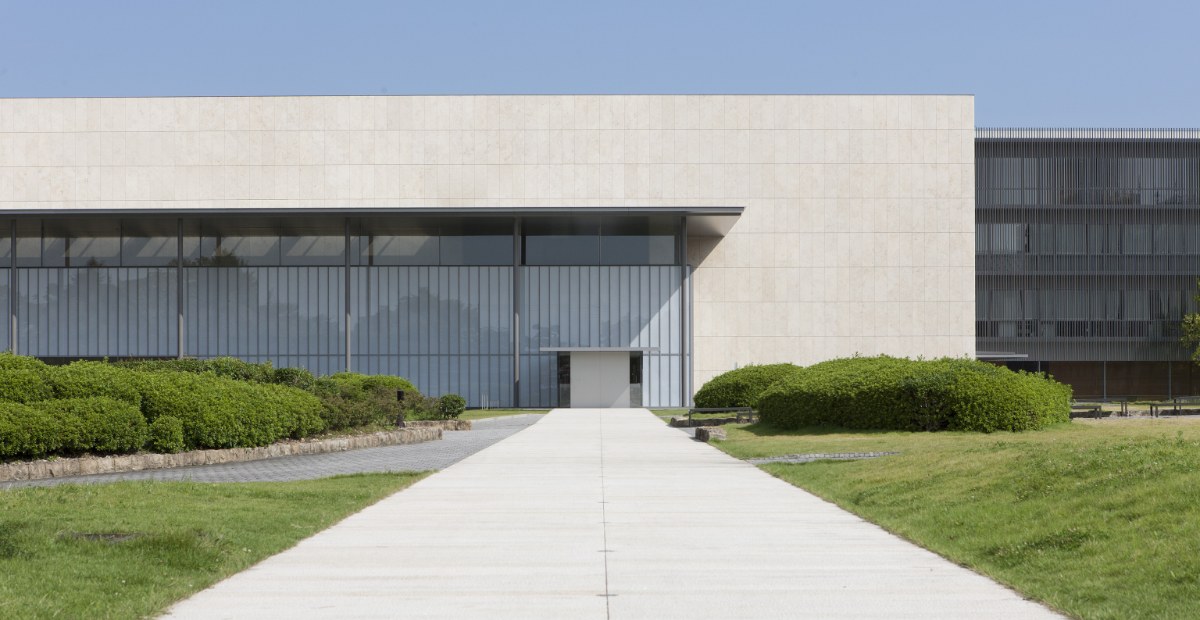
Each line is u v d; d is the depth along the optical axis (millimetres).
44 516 11000
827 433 27109
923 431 26219
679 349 51312
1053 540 9438
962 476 13617
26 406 16797
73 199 53969
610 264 51594
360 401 29109
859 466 17125
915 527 11078
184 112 54281
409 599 7820
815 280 54188
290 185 54125
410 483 16047
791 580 8508
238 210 47250
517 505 13305
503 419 40719
